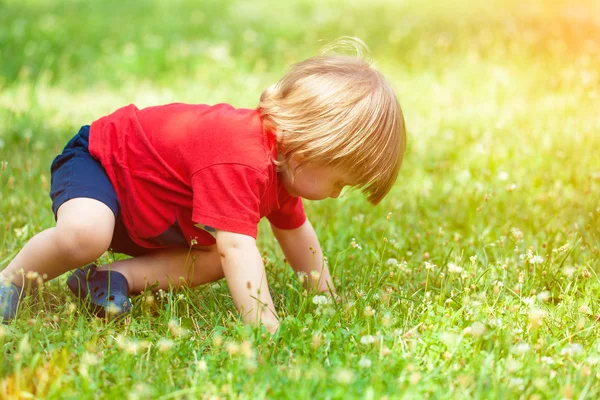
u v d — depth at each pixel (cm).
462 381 178
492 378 184
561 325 222
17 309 215
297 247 259
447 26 786
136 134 230
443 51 668
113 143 232
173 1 991
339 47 260
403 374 184
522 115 475
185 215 229
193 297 244
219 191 212
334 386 178
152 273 243
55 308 232
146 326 220
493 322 214
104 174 229
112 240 238
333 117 220
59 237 217
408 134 445
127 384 182
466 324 215
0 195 318
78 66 612
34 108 476
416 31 765
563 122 456
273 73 613
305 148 219
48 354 196
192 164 219
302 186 228
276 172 224
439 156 412
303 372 182
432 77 588
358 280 255
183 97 529
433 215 333
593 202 332
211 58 638
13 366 187
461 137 441
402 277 263
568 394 175
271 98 226
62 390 176
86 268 237
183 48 661
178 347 202
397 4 977
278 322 216
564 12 877
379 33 762
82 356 190
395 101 232
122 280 234
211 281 250
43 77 542
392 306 231
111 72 598
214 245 242
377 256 278
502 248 288
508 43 695
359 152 223
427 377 185
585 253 285
